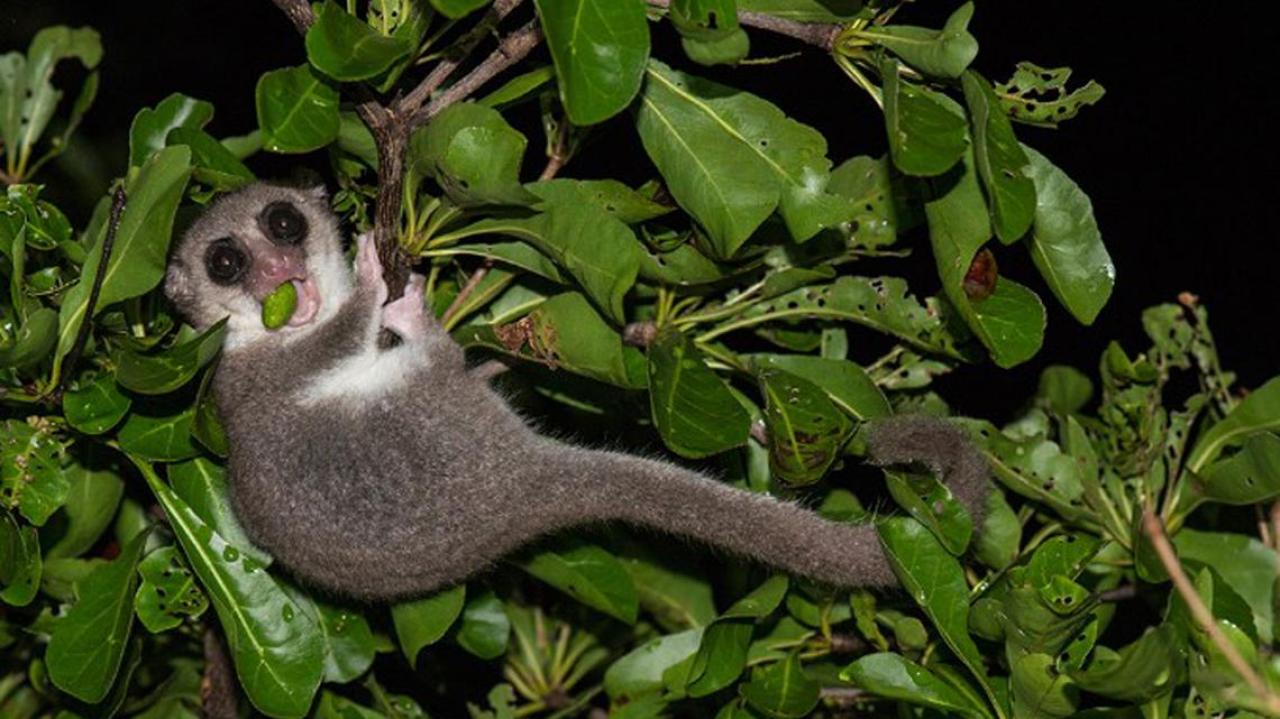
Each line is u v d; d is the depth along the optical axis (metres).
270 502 5.01
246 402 5.14
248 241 5.45
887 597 4.87
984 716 4.47
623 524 5.61
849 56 4.24
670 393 4.38
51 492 4.55
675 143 4.35
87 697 4.50
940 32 4.11
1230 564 5.25
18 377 4.56
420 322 4.98
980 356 4.99
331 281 5.60
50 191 7.73
